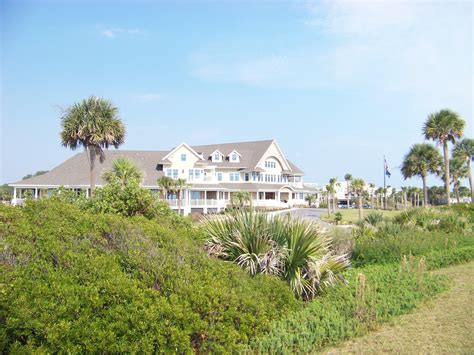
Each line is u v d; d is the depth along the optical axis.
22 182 44.44
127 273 6.01
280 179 67.31
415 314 8.58
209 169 56.31
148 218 9.32
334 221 42.28
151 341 4.98
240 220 9.27
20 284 4.79
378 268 12.46
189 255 7.05
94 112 33.25
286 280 8.73
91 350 4.66
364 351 6.62
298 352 6.37
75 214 7.16
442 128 50.84
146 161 52.72
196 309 5.78
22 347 4.34
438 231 20.06
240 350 5.81
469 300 9.53
